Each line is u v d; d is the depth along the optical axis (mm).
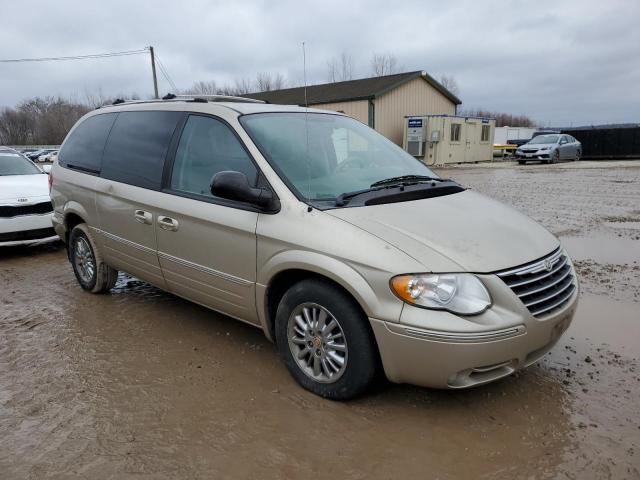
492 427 2908
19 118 68375
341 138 4137
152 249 4191
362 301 2842
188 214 3758
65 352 3961
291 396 3260
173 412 3109
